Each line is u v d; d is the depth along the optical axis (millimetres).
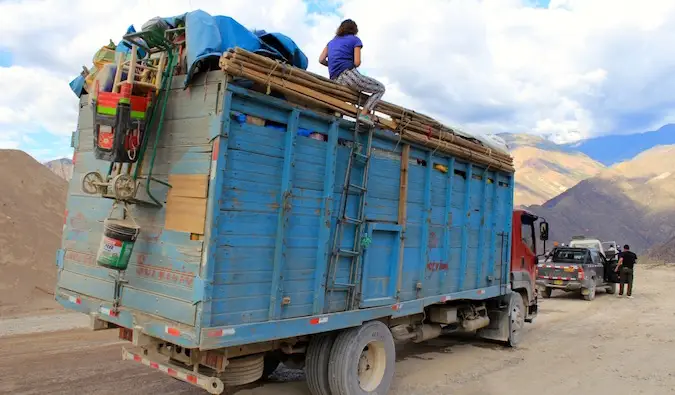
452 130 7059
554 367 7609
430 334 7367
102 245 4297
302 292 4777
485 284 8172
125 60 4742
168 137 4398
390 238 5969
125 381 6012
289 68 4516
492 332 8922
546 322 12203
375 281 5727
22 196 14305
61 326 8836
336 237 5117
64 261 5570
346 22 5922
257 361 4914
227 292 4082
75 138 5715
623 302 16781
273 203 4477
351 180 5375
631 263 18594
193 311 3945
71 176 5695
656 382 6809
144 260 4477
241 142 4188
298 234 4715
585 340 9875
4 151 16062
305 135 4793
